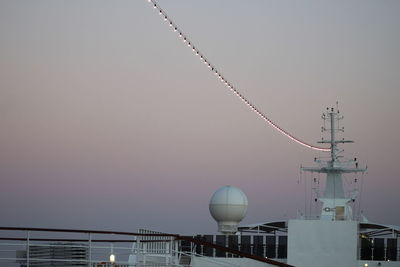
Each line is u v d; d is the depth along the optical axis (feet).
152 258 114.01
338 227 160.35
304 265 160.45
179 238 92.43
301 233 161.58
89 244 82.69
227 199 179.73
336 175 188.75
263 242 171.22
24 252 84.74
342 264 159.43
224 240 172.86
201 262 161.07
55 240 85.30
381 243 168.14
